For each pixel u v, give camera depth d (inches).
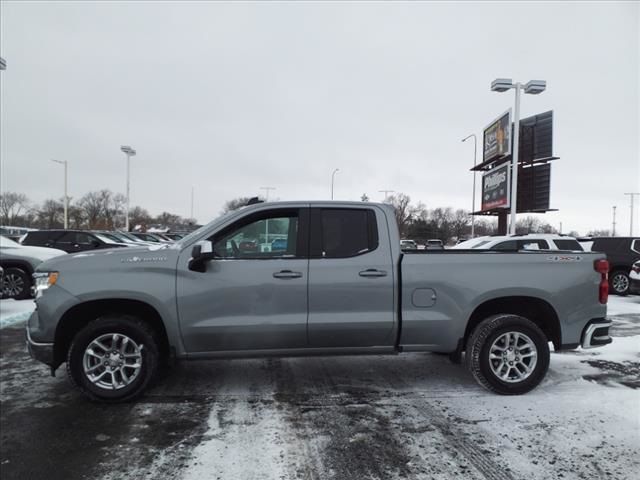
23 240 592.4
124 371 161.6
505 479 113.9
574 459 123.7
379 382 187.5
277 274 163.0
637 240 470.3
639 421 148.3
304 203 171.3
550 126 981.2
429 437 136.8
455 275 169.6
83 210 3289.9
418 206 3073.3
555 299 172.4
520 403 163.9
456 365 211.5
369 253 169.3
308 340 166.2
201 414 153.7
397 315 168.1
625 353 233.5
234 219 168.6
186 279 160.4
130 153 1446.9
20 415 153.2
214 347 163.5
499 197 1051.9
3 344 249.3
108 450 128.9
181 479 114.0
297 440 134.6
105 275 158.4
